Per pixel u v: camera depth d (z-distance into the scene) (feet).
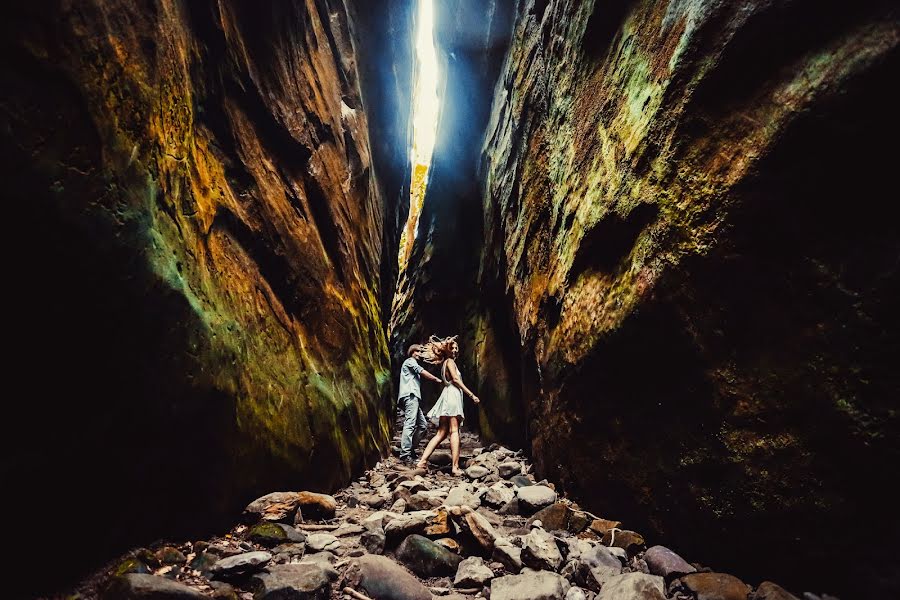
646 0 10.34
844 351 6.16
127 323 6.86
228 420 9.11
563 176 14.62
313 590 7.14
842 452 6.18
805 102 6.20
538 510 11.90
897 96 5.57
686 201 7.93
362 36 27.20
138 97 7.52
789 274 6.67
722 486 7.70
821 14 6.22
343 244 18.90
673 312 8.34
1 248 5.51
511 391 23.65
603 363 10.44
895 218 5.85
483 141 33.32
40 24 5.72
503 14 29.19
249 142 12.86
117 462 7.13
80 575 6.63
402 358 40.29
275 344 11.98
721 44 7.22
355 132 22.33
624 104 10.56
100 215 6.32
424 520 9.78
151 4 8.30
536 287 16.84
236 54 12.39
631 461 9.87
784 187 6.57
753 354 7.16
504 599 7.48
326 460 13.24
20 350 5.86
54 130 5.79
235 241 11.44
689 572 7.89
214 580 7.24
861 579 6.15
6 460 5.75
